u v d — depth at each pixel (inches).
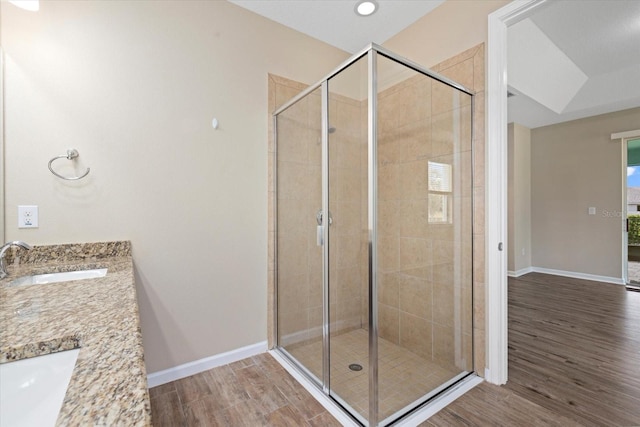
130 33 70.1
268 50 91.0
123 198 69.2
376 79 68.9
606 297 146.9
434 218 78.7
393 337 73.3
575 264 188.4
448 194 77.3
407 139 76.2
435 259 78.7
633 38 119.0
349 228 74.7
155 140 73.0
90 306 33.9
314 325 80.0
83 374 19.5
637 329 107.6
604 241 177.5
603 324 112.7
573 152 188.7
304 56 98.3
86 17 65.1
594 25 110.8
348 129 74.9
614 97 154.8
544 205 200.8
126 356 22.2
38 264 58.2
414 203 78.3
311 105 83.6
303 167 85.9
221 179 82.8
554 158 196.4
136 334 26.4
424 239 79.1
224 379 75.6
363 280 71.2
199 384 73.4
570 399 66.7
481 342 74.0
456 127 76.3
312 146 83.5
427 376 74.2
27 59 59.2
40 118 60.3
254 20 88.4
